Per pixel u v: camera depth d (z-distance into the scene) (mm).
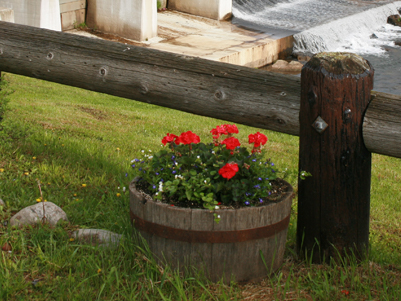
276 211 2912
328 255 3213
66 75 4145
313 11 24688
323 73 2906
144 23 17938
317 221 3188
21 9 15203
